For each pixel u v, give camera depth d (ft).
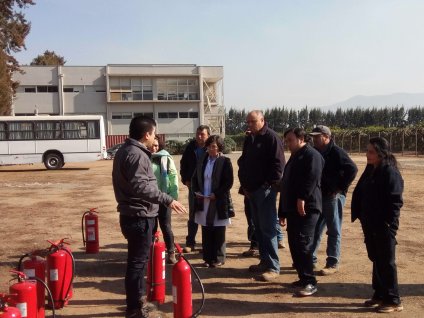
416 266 23.44
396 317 16.90
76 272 23.08
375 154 17.01
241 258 25.34
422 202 44.37
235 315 17.25
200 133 25.61
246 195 21.94
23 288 14.55
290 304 18.37
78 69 179.52
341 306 18.11
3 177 76.59
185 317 15.84
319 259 24.94
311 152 18.89
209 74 188.65
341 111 367.45
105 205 45.19
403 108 349.61
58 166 90.02
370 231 17.15
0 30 119.85
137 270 16.26
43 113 176.86
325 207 21.91
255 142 20.98
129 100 182.19
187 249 26.43
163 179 23.25
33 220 37.24
